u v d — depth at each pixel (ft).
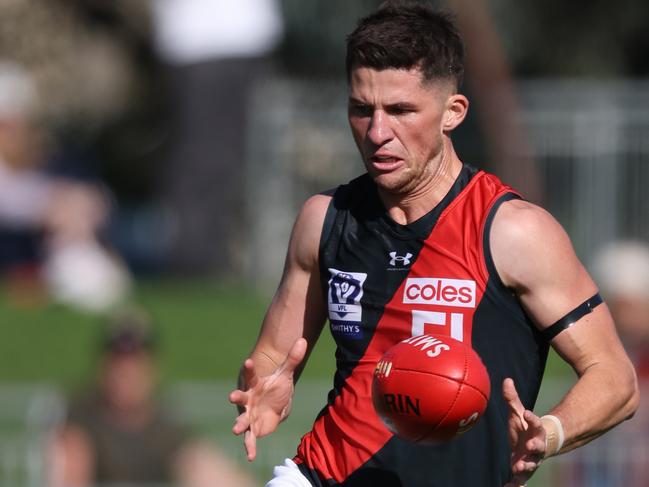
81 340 138.72
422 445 51.52
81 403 93.81
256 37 171.94
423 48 50.96
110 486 92.53
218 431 106.93
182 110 175.94
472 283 51.26
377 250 52.90
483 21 161.48
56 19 226.17
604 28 195.42
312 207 55.16
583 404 49.42
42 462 103.35
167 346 132.87
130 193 248.32
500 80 163.02
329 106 182.19
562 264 50.98
